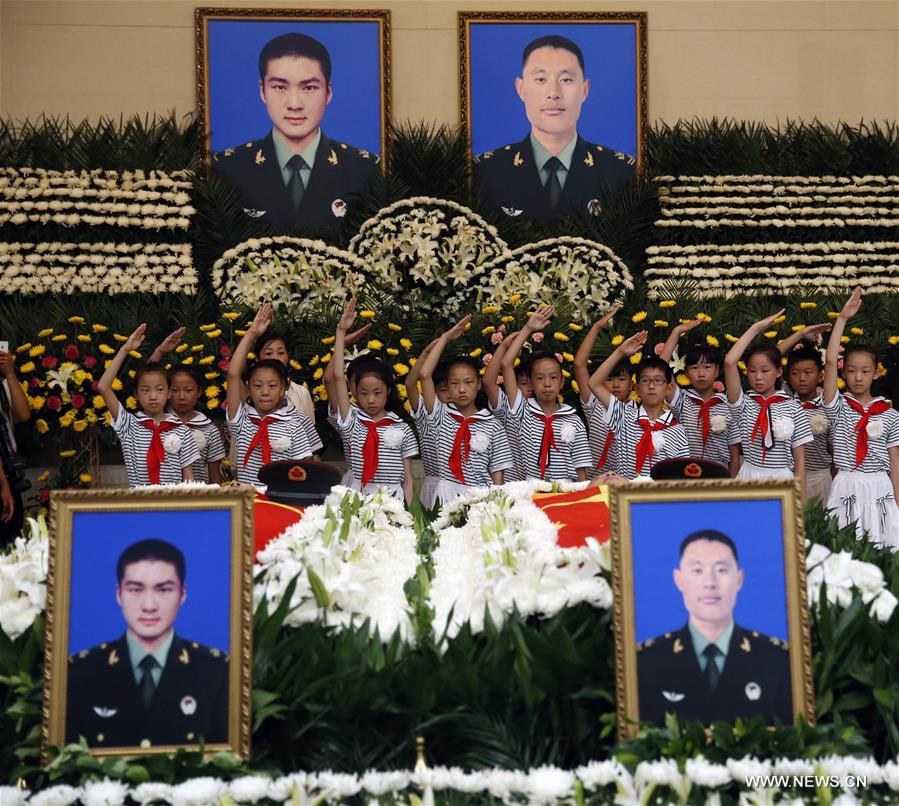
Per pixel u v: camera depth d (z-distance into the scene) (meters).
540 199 10.41
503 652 3.02
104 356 8.34
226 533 2.98
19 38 10.06
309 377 8.38
